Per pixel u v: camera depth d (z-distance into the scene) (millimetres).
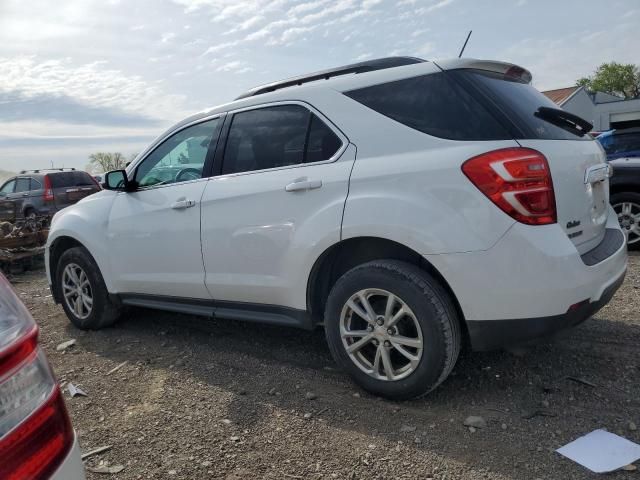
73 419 3111
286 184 3256
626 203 6418
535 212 2572
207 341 4238
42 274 8125
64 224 4691
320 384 3346
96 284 4520
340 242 3033
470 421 2785
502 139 2686
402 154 2895
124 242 4238
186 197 3807
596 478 2297
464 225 2643
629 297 4598
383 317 2971
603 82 65000
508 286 2602
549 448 2531
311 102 3309
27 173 14641
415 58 3277
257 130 3559
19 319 1353
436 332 2775
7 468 1188
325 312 3195
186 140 4012
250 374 3561
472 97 2836
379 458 2549
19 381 1256
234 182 3562
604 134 7586
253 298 3533
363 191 2938
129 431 2934
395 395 2988
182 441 2797
